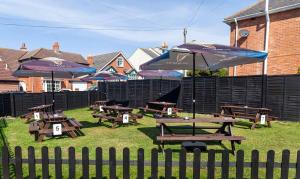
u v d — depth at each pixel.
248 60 7.21
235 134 9.12
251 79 13.12
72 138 8.59
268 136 8.79
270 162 3.94
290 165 3.92
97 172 4.04
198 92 15.47
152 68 8.12
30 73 10.42
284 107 12.02
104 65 42.22
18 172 4.09
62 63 8.52
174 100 16.59
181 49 6.17
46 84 36.69
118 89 19.84
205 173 5.13
